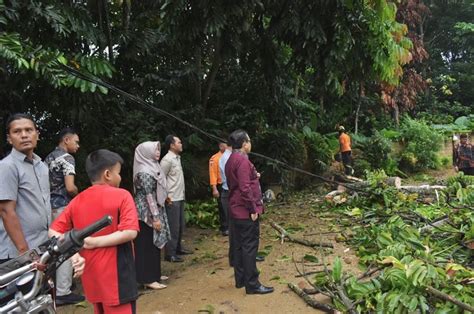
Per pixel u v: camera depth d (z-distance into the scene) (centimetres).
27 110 707
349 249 545
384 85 1427
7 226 296
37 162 324
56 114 741
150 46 882
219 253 603
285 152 1067
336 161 1327
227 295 435
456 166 990
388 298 351
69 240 196
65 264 429
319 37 752
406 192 807
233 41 799
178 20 723
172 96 966
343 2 750
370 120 1641
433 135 1506
